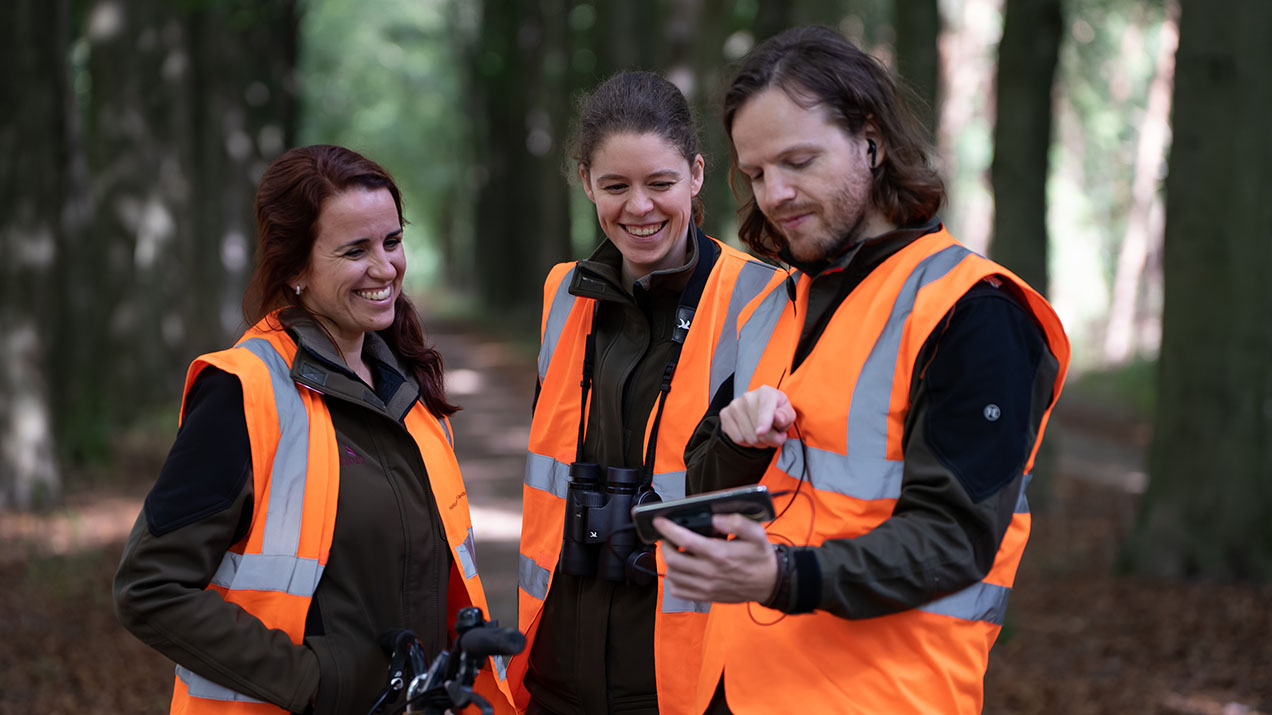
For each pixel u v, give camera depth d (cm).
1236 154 770
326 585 257
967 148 2792
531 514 318
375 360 282
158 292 1532
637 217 290
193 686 246
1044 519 1102
